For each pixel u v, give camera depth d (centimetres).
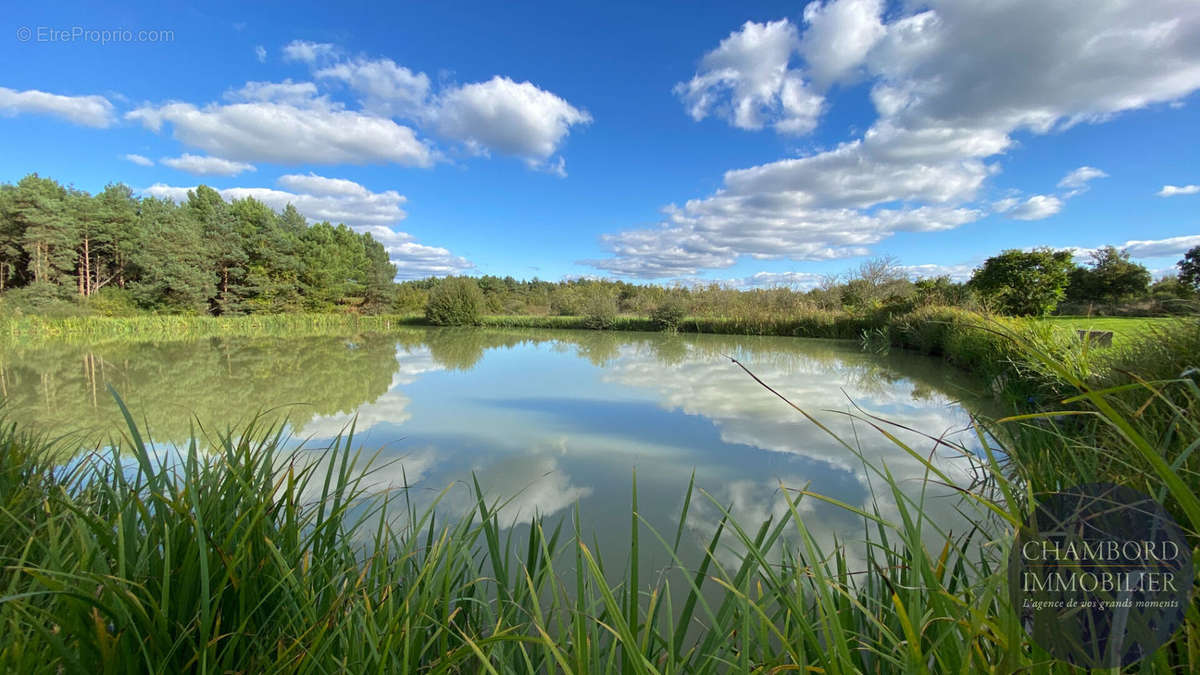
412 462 346
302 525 124
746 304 1845
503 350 1203
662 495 283
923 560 69
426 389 652
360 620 98
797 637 92
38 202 2123
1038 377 375
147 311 2258
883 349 1145
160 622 83
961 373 730
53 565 95
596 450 376
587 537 227
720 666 125
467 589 142
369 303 3197
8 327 1473
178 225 2445
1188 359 221
